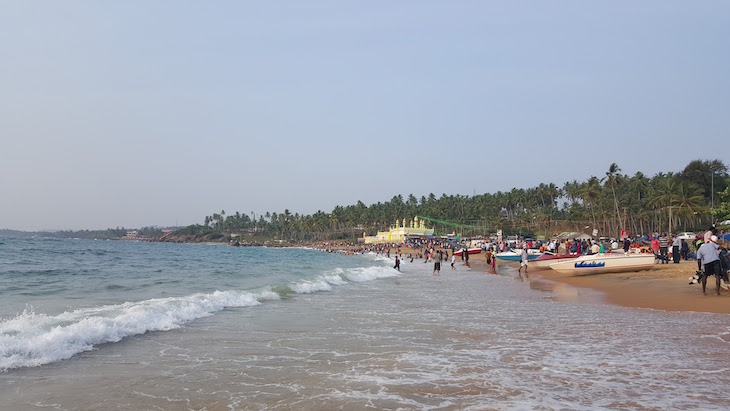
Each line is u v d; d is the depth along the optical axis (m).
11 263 39.09
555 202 166.50
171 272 34.28
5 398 6.88
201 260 57.97
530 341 11.17
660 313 15.63
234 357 9.58
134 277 28.69
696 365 8.86
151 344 10.62
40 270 31.50
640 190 118.62
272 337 11.62
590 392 7.23
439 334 12.12
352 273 34.06
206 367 8.80
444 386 7.59
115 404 6.76
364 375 8.27
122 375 8.20
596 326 13.23
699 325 13.26
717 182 114.44
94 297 17.84
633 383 7.69
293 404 6.76
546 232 140.38
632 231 120.62
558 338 11.54
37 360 8.80
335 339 11.43
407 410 6.49
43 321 11.32
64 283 23.42
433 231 176.38
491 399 6.93
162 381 7.88
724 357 9.48
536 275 36.88
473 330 12.67
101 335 10.73
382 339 11.45
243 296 18.41
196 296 17.41
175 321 13.38
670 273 26.61
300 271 39.66
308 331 12.46
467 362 9.18
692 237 72.88
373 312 16.11
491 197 196.62
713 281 21.41
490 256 45.84
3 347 8.80
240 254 97.06
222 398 7.04
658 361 9.18
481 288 26.09
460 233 181.25
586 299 19.81
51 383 7.65
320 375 8.28
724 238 47.72
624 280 26.05
